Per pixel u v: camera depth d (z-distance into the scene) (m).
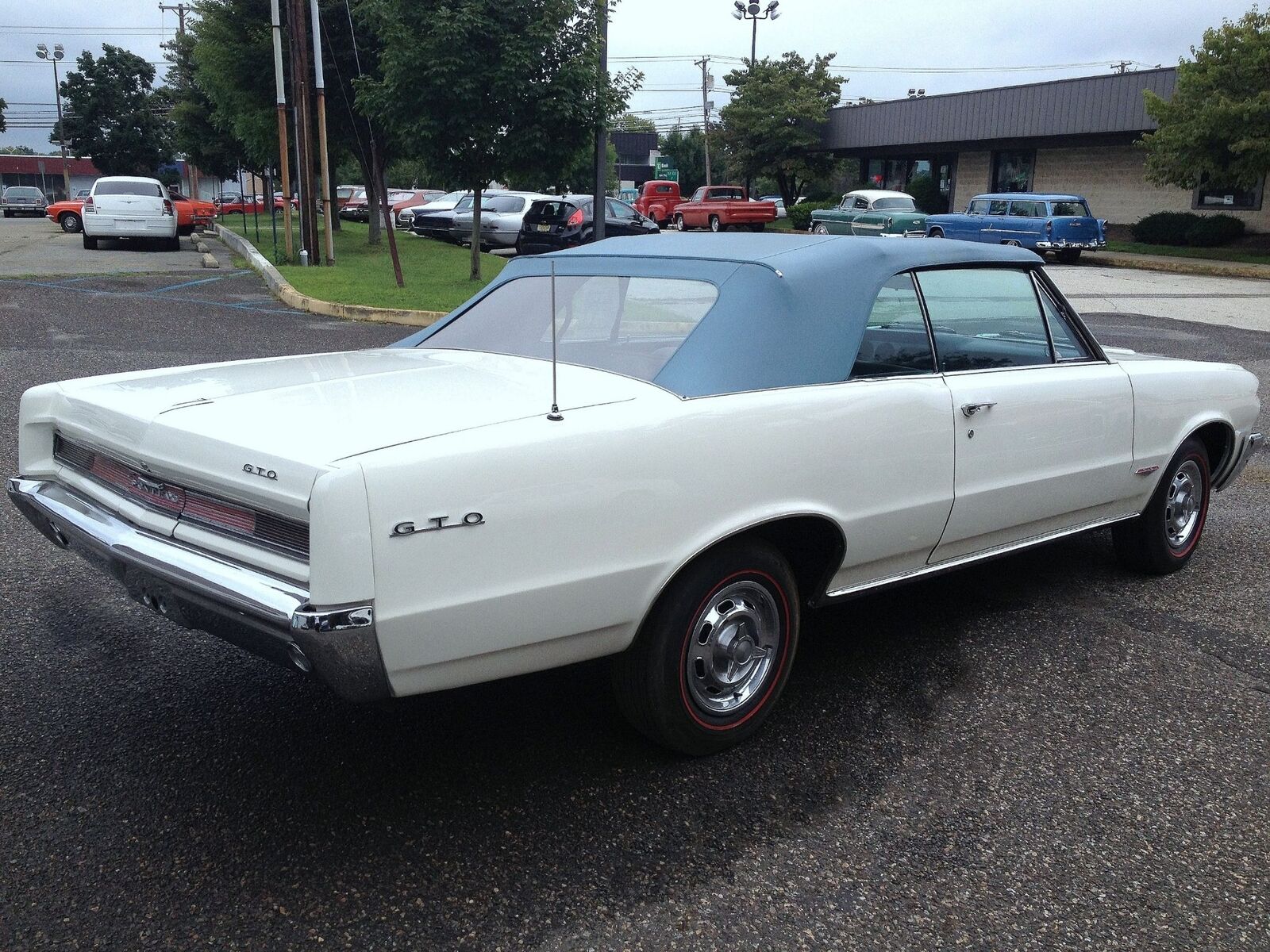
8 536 5.18
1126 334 14.05
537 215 23.44
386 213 15.61
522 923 2.50
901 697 3.72
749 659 3.29
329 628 2.39
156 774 3.11
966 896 2.64
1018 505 4.02
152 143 61.00
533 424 2.73
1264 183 30.53
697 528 2.98
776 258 3.43
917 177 42.06
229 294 15.42
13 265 18.70
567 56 15.66
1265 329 14.92
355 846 2.78
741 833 2.88
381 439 2.60
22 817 2.87
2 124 66.31
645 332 3.39
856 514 3.40
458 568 2.57
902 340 3.64
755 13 48.44
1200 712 3.64
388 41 15.26
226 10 23.08
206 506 2.79
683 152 71.31
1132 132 31.39
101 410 3.10
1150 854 2.83
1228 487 6.87
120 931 2.43
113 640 4.06
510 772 3.18
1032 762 3.29
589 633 2.87
